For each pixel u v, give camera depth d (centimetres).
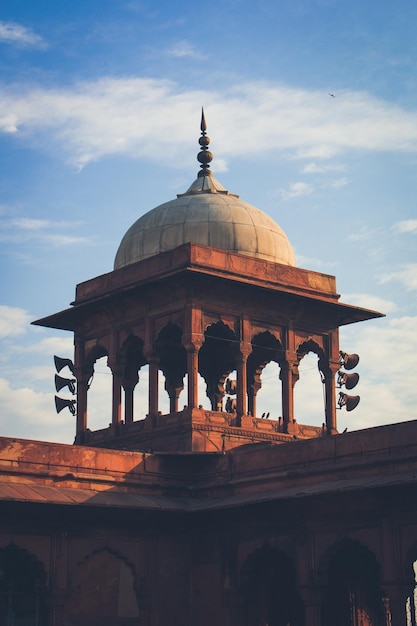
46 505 1342
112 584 1420
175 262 1549
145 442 1554
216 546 1455
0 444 1365
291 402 1600
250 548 1414
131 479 1456
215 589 1443
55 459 1404
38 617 1370
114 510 1404
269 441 1562
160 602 1441
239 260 1577
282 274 1616
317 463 1380
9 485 1342
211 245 1617
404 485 1223
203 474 1505
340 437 1363
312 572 1339
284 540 1378
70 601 1384
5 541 1334
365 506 1292
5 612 1348
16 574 1369
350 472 1328
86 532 1399
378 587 1421
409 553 1248
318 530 1344
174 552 1470
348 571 1420
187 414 1516
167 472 1495
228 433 1531
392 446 1308
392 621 1248
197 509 1432
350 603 1405
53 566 1364
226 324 1563
